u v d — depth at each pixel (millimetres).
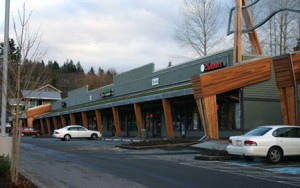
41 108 82438
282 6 43250
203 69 32406
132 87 46656
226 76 28094
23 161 17703
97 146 28719
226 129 30016
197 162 17438
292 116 23031
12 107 10055
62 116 65750
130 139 37875
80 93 67500
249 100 28547
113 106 43781
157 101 36531
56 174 13438
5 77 10344
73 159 18719
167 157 19859
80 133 41281
